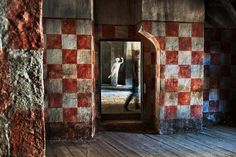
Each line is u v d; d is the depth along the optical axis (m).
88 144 4.91
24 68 0.83
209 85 6.46
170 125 5.67
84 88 5.17
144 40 6.42
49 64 5.06
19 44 0.82
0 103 0.81
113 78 14.51
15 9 0.82
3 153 0.82
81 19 5.09
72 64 5.12
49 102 5.10
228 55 6.50
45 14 4.99
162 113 5.62
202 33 5.68
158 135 5.54
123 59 14.48
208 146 4.75
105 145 4.84
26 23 0.83
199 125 5.79
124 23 6.27
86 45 5.14
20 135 0.83
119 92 11.76
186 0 5.59
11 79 0.82
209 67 6.43
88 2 5.09
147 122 6.61
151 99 6.49
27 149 0.84
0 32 0.81
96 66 6.25
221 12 6.30
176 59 5.61
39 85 0.85
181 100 5.68
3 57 0.81
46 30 5.02
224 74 6.52
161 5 5.50
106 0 6.17
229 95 6.58
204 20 5.83
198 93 5.73
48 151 4.49
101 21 6.17
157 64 5.74
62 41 5.07
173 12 5.54
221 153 4.37
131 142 5.04
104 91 12.05
